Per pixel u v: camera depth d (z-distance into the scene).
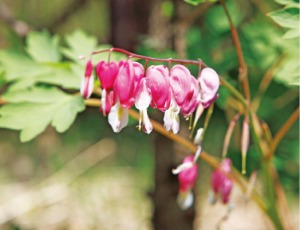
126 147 7.73
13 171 7.35
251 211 6.20
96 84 2.89
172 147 4.33
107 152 7.55
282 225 3.26
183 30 4.32
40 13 7.29
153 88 2.10
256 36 4.37
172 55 4.02
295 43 4.19
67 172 6.98
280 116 6.03
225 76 4.15
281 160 4.82
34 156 7.71
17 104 2.73
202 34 4.68
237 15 4.90
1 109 2.70
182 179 3.12
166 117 2.13
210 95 2.23
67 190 6.53
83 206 6.18
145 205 6.21
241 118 5.01
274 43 4.29
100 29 7.38
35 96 2.79
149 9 4.27
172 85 2.14
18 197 6.27
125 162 7.48
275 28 4.38
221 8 4.79
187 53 4.37
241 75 2.97
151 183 6.59
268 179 3.20
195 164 3.13
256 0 4.60
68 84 3.07
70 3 7.15
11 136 8.21
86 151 7.52
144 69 2.19
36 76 3.10
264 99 5.03
